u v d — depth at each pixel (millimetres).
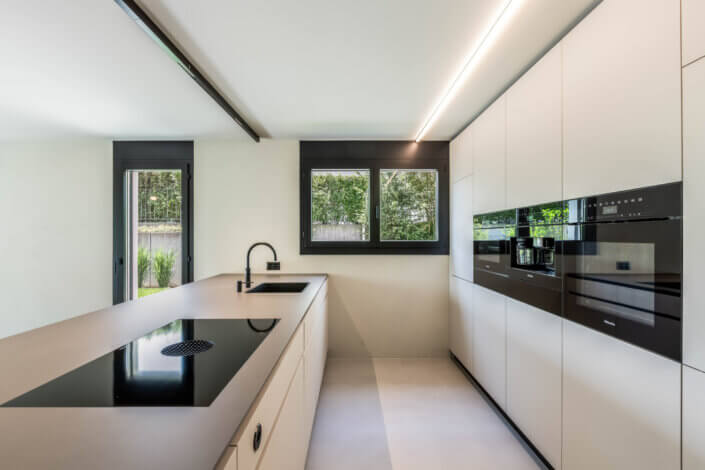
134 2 1247
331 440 1890
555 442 1528
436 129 2820
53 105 2230
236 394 771
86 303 3080
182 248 3105
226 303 1793
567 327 1440
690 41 906
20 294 3074
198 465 521
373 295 3150
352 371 2844
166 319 1466
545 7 1305
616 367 1169
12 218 3070
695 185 893
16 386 811
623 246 1129
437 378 2705
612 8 1176
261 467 806
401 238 3168
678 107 938
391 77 1887
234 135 2924
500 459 1732
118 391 786
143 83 1910
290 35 1485
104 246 3076
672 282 953
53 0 1213
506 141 1995
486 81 1934
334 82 1948
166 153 3082
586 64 1311
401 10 1320
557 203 1500
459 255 2873
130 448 562
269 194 3123
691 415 904
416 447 1831
